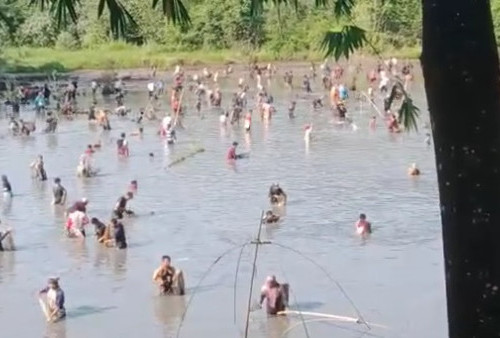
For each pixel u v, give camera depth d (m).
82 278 31.27
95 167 52.16
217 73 96.69
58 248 35.22
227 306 27.84
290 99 83.44
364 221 36.03
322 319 26.09
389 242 34.84
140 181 47.84
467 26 5.50
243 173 49.50
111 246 35.03
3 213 41.38
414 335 25.08
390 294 28.59
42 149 58.69
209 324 26.33
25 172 50.94
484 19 5.54
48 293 27.30
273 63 101.06
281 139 61.06
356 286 29.45
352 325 26.05
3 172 51.00
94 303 28.52
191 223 38.50
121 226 35.00
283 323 26.28
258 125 68.12
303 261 32.44
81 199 42.38
